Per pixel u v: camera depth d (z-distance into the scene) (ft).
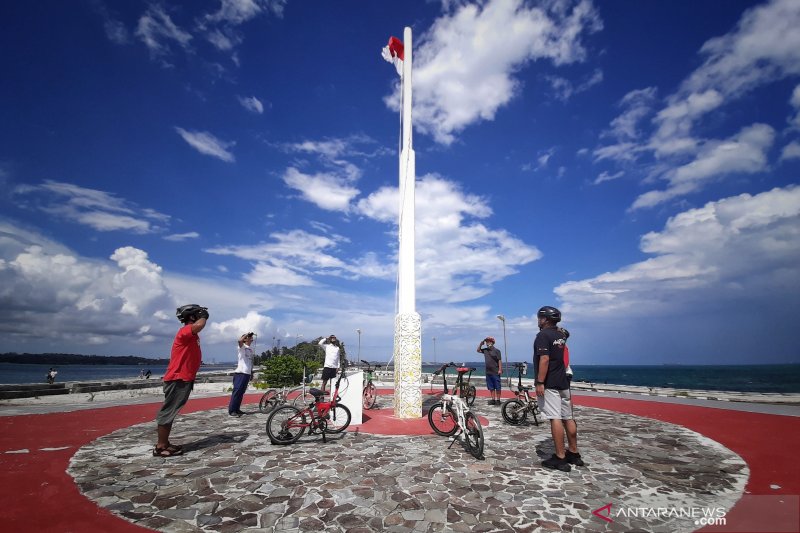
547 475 17.57
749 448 22.30
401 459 19.99
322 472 17.75
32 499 14.38
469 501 14.49
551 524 12.59
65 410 36.32
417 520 12.85
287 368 65.77
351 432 26.73
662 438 25.05
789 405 40.70
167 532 11.94
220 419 31.65
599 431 27.45
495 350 42.93
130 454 20.57
